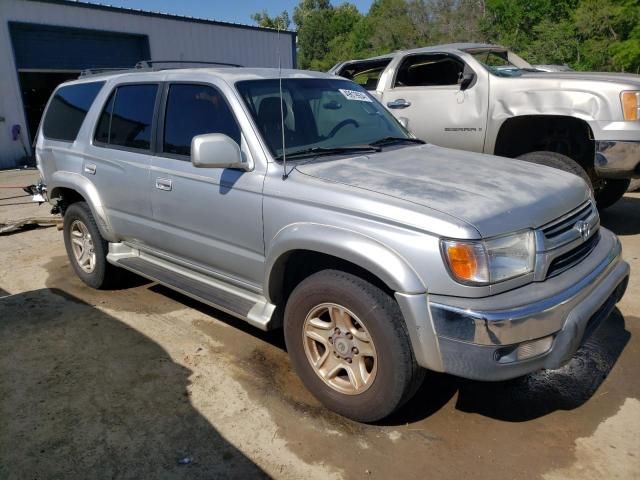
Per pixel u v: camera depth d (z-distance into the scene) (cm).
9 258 620
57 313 464
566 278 283
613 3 2289
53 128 535
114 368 373
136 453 290
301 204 308
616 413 312
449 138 655
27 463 285
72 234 521
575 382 343
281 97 348
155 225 417
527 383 344
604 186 680
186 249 396
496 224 266
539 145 632
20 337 421
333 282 294
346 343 300
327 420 312
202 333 421
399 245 268
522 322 255
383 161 349
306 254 319
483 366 257
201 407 327
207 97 380
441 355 264
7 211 891
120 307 473
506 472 269
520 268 269
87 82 504
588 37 2408
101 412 325
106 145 460
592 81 555
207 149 322
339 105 408
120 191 441
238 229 346
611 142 540
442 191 291
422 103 672
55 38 1614
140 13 1759
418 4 4234
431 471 271
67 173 498
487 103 618
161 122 409
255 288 355
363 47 4488
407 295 263
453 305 258
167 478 273
